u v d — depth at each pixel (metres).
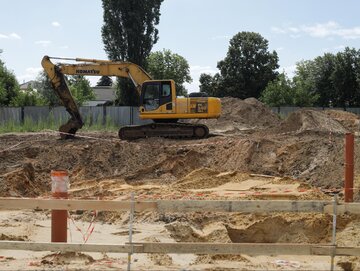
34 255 8.25
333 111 30.70
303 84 59.03
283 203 6.82
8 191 14.91
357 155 15.85
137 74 24.61
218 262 8.15
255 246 6.78
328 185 15.23
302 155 17.36
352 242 10.20
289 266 7.82
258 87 63.44
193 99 23.41
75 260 7.86
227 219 11.97
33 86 59.25
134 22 49.47
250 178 16.00
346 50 56.81
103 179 17.89
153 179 17.89
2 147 22.23
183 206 6.90
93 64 24.44
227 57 64.12
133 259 8.05
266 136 20.78
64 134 23.48
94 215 12.29
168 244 6.82
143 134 23.52
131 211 6.92
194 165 18.70
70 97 23.81
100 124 34.16
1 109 37.59
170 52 69.88
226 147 19.33
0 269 7.21
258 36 63.78
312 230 11.25
